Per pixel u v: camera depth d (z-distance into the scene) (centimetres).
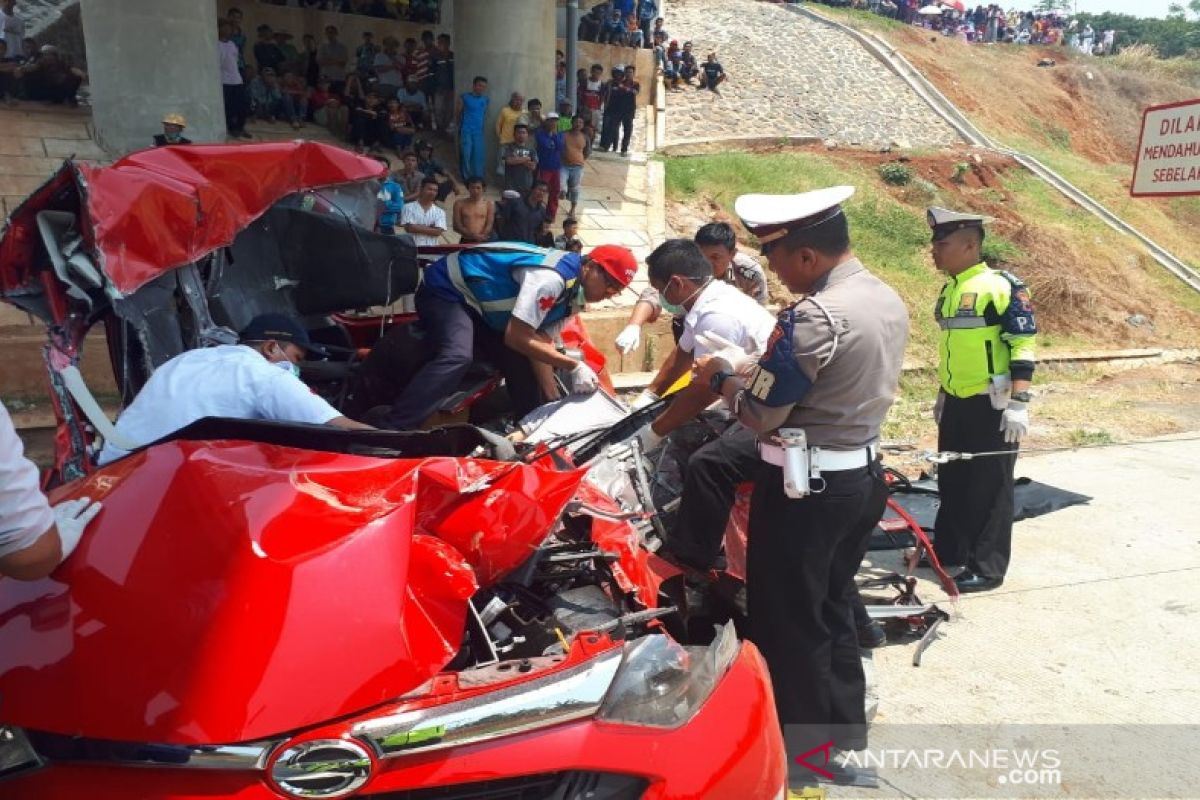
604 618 261
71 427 309
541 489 244
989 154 2058
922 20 3825
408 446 259
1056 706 366
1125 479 683
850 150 1891
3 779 183
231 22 1338
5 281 300
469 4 1376
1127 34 4769
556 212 1299
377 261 467
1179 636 427
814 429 291
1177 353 1323
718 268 438
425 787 185
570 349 472
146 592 199
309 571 203
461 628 220
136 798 177
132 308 311
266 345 314
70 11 1484
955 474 487
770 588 303
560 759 191
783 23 2889
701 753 206
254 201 378
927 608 424
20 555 186
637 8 2180
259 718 179
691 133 1953
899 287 1341
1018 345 451
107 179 299
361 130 1370
